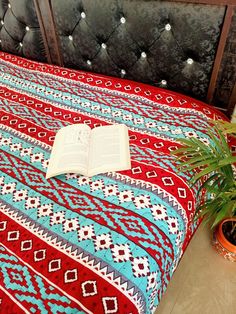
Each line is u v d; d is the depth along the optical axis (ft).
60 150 3.60
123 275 2.32
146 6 3.95
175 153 3.18
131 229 2.64
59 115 4.42
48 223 2.81
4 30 6.39
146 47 4.39
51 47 5.85
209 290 3.85
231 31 3.53
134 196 2.95
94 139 3.78
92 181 3.20
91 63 5.49
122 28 4.44
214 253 4.24
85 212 2.85
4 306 2.30
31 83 5.32
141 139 3.71
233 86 4.07
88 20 4.74
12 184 3.32
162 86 4.79
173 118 3.98
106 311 2.17
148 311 2.56
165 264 2.61
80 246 2.55
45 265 2.47
